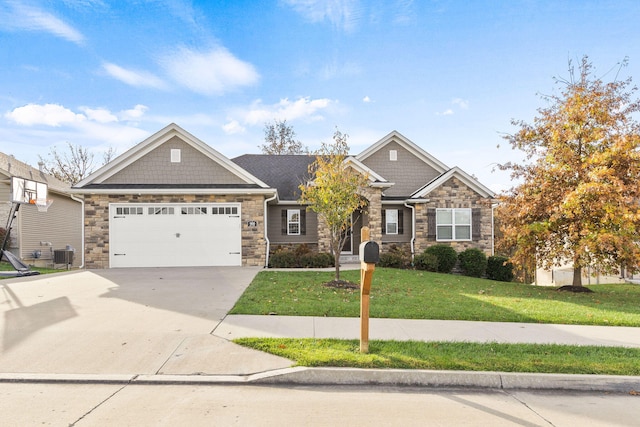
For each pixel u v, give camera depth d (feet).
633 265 36.32
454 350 18.15
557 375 15.57
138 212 49.21
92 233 48.60
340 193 34.94
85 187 49.01
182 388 14.60
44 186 46.55
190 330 20.61
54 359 16.60
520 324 23.76
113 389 14.37
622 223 34.24
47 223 68.18
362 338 17.46
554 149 38.73
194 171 52.06
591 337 21.07
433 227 59.77
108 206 48.83
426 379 15.40
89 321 22.16
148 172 51.62
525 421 12.61
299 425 11.99
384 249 61.36
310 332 20.66
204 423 11.97
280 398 13.98
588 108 37.96
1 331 20.12
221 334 20.02
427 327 22.48
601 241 33.88
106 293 30.76
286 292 31.63
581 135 38.45
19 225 60.13
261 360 16.72
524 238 40.01
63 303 26.91
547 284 58.44
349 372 15.43
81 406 12.97
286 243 60.34
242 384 15.07
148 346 18.16
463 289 37.40
